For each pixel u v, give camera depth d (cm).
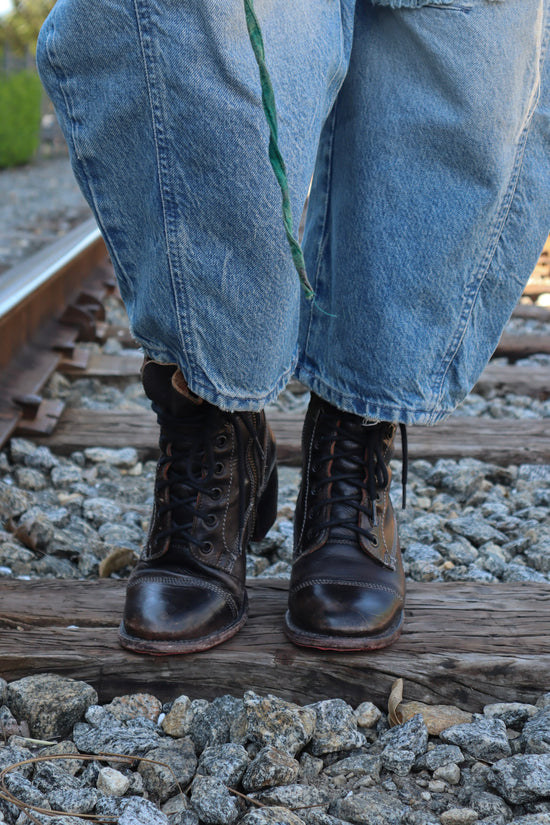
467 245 119
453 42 110
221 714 121
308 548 135
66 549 190
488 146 114
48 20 100
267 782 110
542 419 277
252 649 129
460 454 254
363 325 123
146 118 98
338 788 113
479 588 150
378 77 117
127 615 129
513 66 111
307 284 85
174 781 111
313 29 101
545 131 120
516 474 248
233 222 98
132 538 200
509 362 373
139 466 252
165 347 109
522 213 122
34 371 289
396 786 114
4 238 631
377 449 136
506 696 128
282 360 111
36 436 253
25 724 122
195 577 131
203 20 92
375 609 128
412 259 119
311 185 134
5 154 1630
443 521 214
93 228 487
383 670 127
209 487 131
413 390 125
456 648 131
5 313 263
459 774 115
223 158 95
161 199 99
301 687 127
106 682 128
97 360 331
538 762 112
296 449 253
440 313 122
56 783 109
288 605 135
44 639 132
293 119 100
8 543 185
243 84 94
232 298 101
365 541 133
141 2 93
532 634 135
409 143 117
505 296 126
